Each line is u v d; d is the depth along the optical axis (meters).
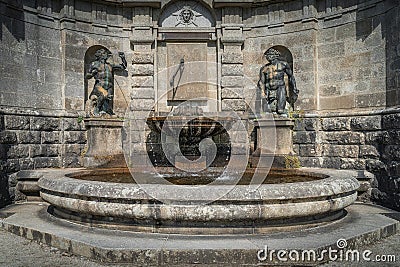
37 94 10.86
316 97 11.51
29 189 9.59
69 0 11.53
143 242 5.22
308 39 11.59
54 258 5.25
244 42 12.55
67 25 11.49
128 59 12.49
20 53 10.43
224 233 5.55
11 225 6.50
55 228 6.09
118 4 12.32
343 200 6.09
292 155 11.01
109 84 11.70
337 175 7.27
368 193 9.74
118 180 7.62
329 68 11.34
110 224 5.88
